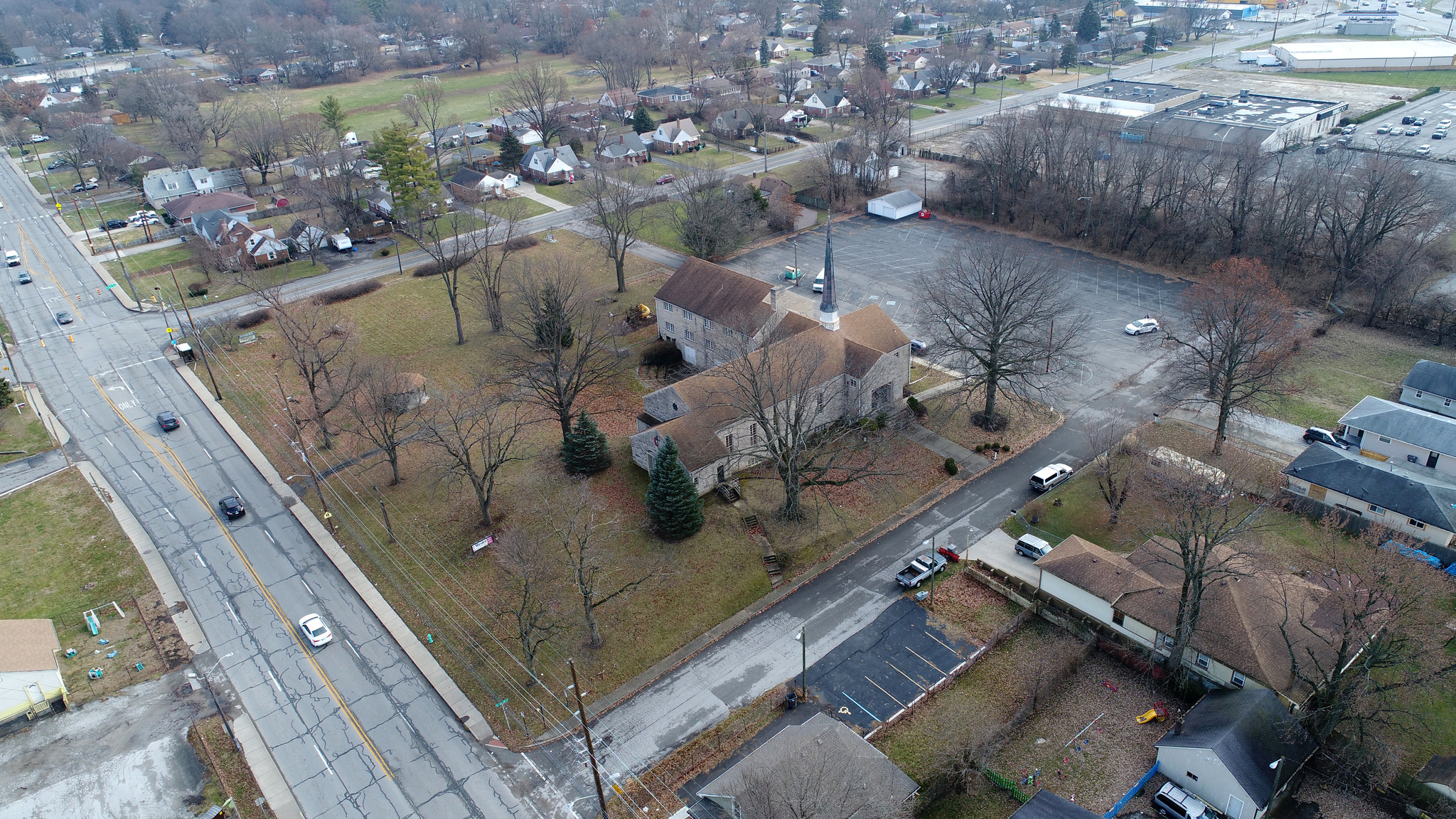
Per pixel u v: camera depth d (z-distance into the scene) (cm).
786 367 6988
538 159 16125
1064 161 12625
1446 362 8581
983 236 12550
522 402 8500
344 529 7031
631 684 5500
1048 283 8125
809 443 7750
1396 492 6291
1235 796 4372
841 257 11969
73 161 16888
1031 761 4891
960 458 7594
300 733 5288
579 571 5572
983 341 7769
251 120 17000
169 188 15500
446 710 5394
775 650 5700
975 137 15325
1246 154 11106
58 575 6694
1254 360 7062
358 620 6138
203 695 5594
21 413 9012
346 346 9606
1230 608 5231
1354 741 4691
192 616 6259
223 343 10250
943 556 6419
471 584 6350
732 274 8938
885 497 7125
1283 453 7388
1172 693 5250
